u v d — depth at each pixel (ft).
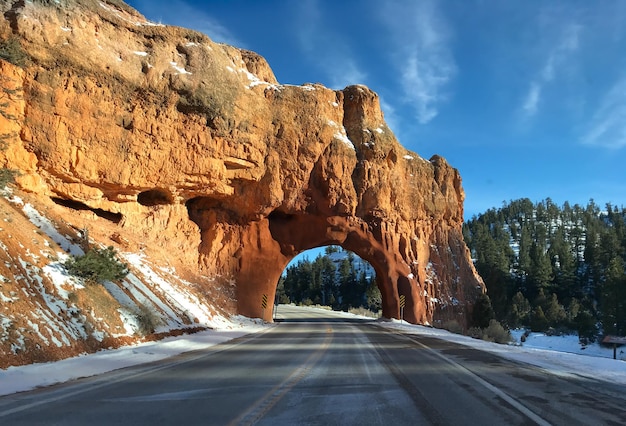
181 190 105.19
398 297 149.69
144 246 93.40
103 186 88.94
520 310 244.22
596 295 271.69
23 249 48.37
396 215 154.61
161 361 40.96
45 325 38.52
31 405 22.40
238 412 21.35
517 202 634.84
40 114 77.15
